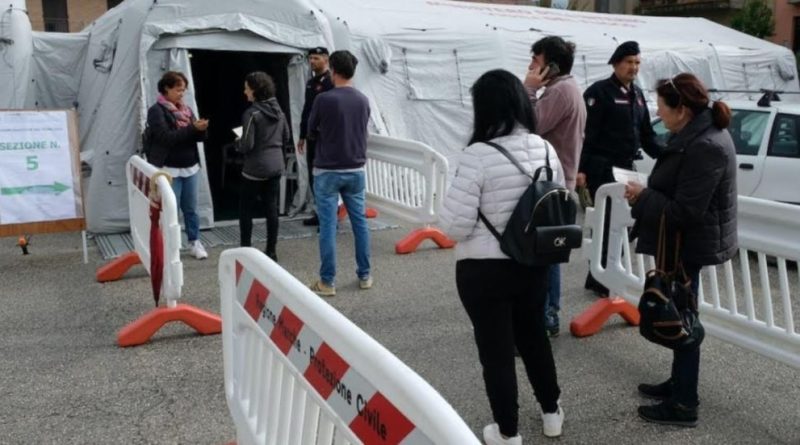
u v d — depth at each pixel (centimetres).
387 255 715
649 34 1327
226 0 786
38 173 650
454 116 1007
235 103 1062
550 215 306
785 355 386
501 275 316
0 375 430
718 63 1288
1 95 853
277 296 246
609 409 390
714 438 361
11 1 876
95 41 862
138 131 768
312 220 824
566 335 501
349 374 194
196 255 688
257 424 274
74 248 730
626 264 488
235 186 1042
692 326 348
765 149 732
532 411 387
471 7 1229
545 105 438
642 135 539
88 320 525
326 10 973
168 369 439
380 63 948
